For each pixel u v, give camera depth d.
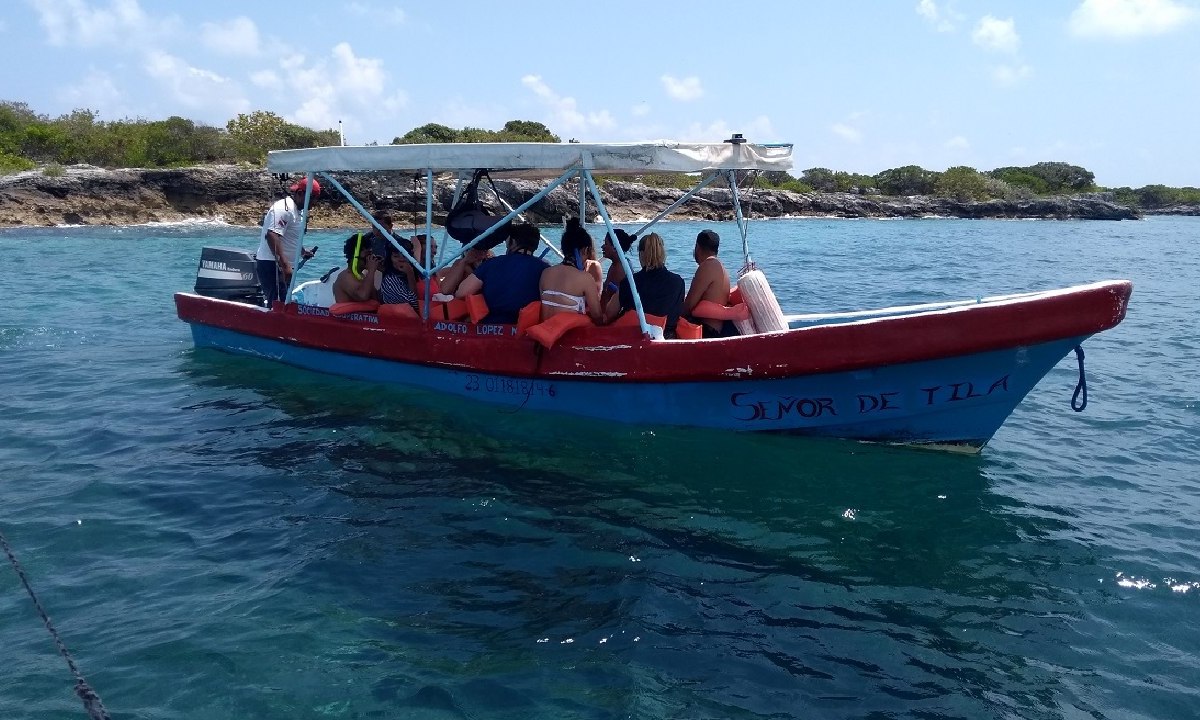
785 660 3.74
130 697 3.43
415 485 5.69
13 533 4.95
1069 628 4.03
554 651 3.78
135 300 14.16
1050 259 27.86
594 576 4.47
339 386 7.95
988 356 5.62
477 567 4.57
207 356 9.43
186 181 38.06
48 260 21.17
